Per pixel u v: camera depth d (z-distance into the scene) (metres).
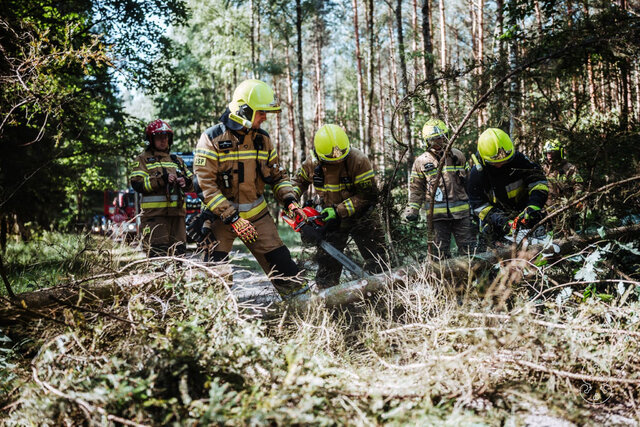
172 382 2.06
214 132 3.61
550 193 4.66
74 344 2.40
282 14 22.14
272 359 2.25
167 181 4.94
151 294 2.78
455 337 2.46
